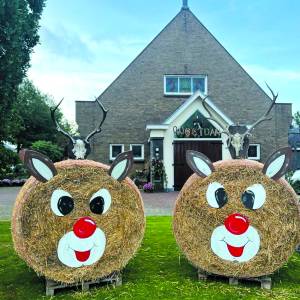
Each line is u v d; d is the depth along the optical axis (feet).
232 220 11.89
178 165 41.24
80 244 11.43
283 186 11.89
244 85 46.65
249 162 12.28
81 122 44.55
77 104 44.55
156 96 46.03
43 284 12.18
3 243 17.25
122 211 11.85
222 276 12.59
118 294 11.24
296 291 11.58
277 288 11.83
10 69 19.04
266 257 11.80
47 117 88.02
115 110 45.42
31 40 20.39
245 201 11.93
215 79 46.70
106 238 11.68
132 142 45.34
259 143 45.73
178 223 12.25
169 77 46.42
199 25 47.03
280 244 11.80
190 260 12.18
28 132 86.69
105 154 44.93
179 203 12.26
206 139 41.32
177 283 12.14
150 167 41.81
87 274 11.53
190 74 46.50
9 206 30.99
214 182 12.05
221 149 41.27
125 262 11.98
